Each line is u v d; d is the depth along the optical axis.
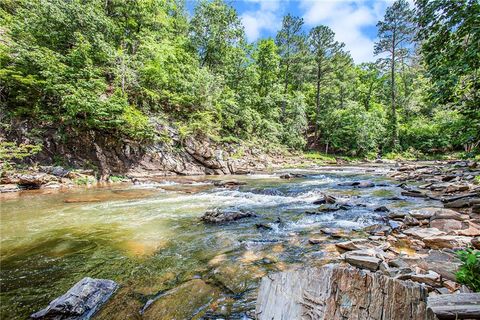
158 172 18.83
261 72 35.25
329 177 16.20
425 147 33.22
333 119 36.97
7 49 13.88
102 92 16.45
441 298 2.24
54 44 15.98
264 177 17.89
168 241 5.22
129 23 22.05
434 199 7.89
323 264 3.82
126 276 3.69
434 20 4.91
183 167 20.08
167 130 19.97
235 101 26.61
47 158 14.49
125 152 17.67
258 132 29.50
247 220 6.77
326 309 1.66
